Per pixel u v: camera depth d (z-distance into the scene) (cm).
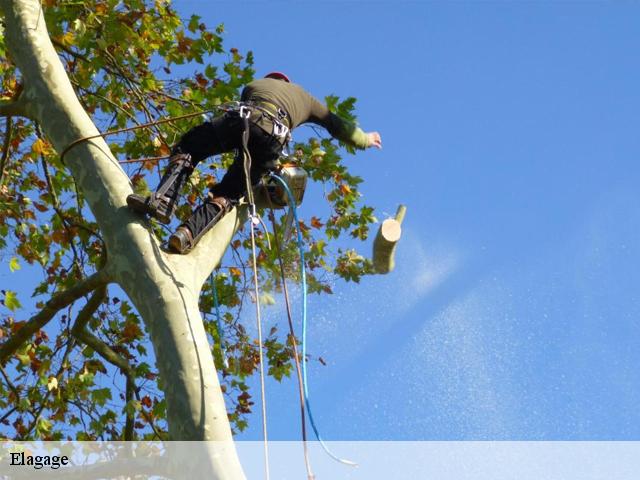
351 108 1261
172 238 795
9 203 1377
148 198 792
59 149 829
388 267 857
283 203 912
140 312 762
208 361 739
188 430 707
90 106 1370
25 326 970
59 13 1252
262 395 746
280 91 890
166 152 1320
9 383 1159
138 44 1296
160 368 734
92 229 1366
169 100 1350
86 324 1161
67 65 1341
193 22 1343
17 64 880
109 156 827
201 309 1380
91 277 890
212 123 865
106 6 1284
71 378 1201
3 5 891
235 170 859
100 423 1216
